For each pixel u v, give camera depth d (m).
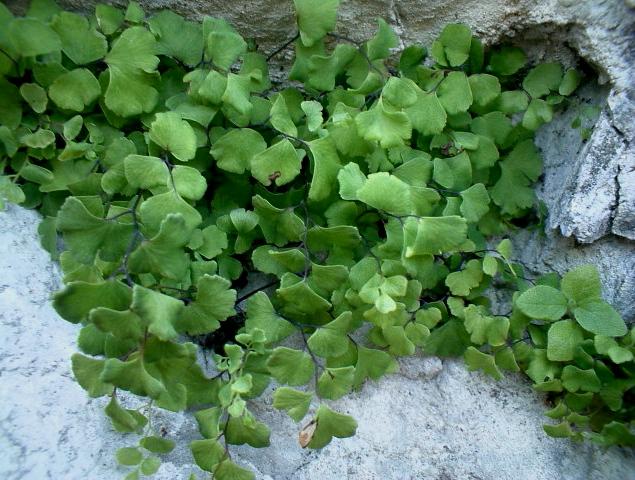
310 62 0.17
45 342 0.16
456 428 0.19
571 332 0.18
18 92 0.16
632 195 0.18
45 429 0.15
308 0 0.17
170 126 0.16
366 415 0.19
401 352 0.18
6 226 0.16
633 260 0.19
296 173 0.17
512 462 0.18
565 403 0.18
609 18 0.18
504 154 0.21
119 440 0.15
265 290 0.19
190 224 0.15
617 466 0.18
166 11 0.17
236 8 0.18
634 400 0.19
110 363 0.13
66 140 0.16
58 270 0.17
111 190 0.16
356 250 0.18
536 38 0.20
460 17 0.19
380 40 0.18
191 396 0.16
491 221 0.21
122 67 0.16
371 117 0.17
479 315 0.18
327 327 0.16
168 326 0.13
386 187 0.16
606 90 0.19
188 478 0.16
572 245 0.20
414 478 0.18
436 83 0.19
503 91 0.21
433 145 0.19
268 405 0.18
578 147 0.20
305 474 0.17
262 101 0.17
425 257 0.17
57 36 0.15
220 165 0.17
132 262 0.14
